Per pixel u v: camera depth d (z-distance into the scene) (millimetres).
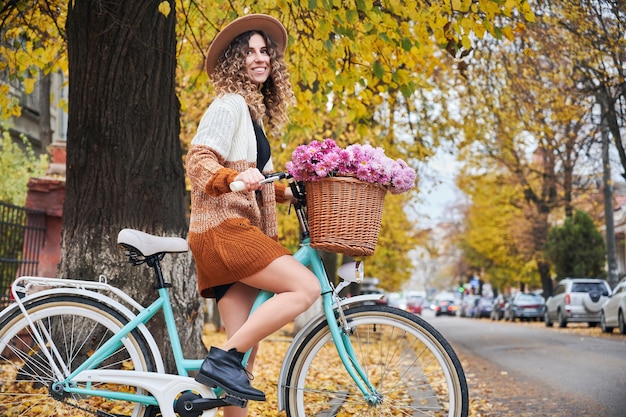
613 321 20375
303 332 3770
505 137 16984
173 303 5828
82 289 3736
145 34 5895
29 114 21109
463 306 59906
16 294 3670
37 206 9859
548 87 14219
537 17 10414
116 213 5770
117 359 3814
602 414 6684
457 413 3645
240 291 3736
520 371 11055
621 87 13445
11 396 3752
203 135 3506
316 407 3871
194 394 3580
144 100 5879
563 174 32438
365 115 8336
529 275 46719
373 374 4195
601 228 43156
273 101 3973
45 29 8273
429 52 9547
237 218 3514
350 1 6051
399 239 29391
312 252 3727
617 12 9727
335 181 3395
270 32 3881
